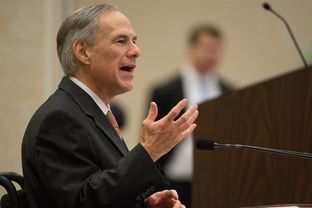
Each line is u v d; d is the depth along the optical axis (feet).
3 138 27.99
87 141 13.48
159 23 40.52
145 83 40.32
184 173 29.60
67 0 29.99
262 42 40.78
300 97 15.83
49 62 28.35
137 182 12.82
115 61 14.37
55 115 13.41
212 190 17.94
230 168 17.37
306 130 15.67
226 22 40.81
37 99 28.14
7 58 28.22
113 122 14.84
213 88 34.27
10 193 13.99
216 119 17.87
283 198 16.10
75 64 14.60
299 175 15.84
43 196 13.65
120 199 12.76
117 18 14.52
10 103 28.12
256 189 16.72
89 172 13.16
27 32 28.27
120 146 14.20
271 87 16.46
